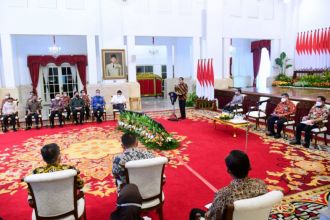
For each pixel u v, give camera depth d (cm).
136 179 276
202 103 1068
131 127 693
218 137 659
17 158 545
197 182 411
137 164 266
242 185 196
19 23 916
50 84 1327
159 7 1068
